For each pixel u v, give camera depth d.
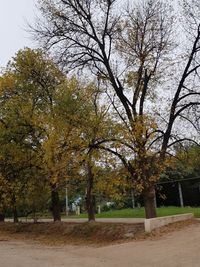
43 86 31.89
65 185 31.17
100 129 25.59
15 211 41.38
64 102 26.72
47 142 26.83
